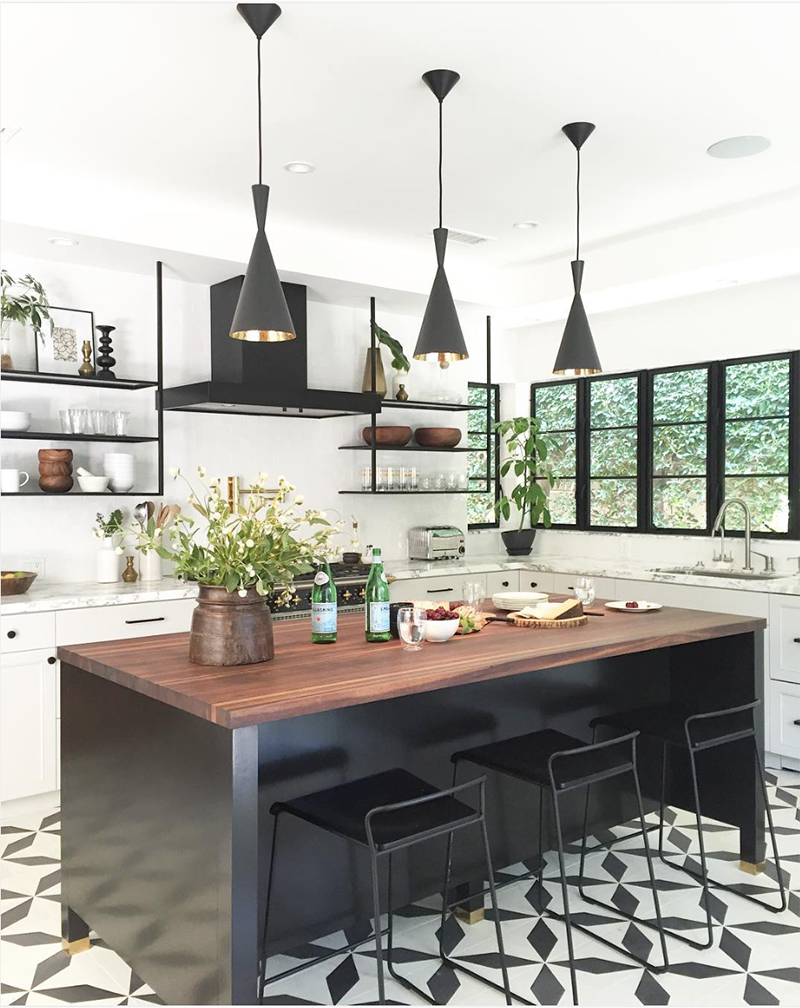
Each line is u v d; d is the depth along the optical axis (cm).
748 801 322
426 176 387
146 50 271
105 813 246
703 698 343
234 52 273
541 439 603
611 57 278
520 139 345
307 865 248
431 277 527
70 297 447
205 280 483
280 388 458
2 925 283
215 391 428
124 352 464
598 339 599
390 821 217
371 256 499
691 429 556
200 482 493
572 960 236
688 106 315
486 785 296
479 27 259
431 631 276
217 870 196
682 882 312
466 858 288
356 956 264
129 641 278
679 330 551
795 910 291
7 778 373
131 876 233
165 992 218
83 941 267
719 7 249
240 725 189
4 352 415
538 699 313
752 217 439
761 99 310
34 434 414
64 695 270
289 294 488
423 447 570
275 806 229
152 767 222
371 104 312
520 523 646
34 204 381
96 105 312
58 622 384
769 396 514
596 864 329
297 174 384
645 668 350
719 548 535
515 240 491
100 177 387
